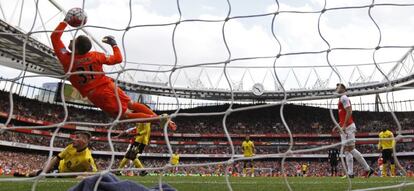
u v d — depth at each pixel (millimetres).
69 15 5617
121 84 54375
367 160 47562
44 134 46031
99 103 6230
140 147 12391
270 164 49469
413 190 5504
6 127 3633
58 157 9141
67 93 51438
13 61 37625
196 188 6684
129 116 6410
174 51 4016
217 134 53469
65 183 7223
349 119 9836
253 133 53719
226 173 3684
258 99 59688
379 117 53125
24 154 43781
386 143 15102
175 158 21938
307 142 52188
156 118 3717
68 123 3662
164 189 3697
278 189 6488
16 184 6715
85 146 9227
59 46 5855
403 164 44344
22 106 45906
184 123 55375
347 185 7742
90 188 3254
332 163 22359
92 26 3938
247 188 6715
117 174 14062
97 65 6043
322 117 54781
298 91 54938
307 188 6824
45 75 3793
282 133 53281
